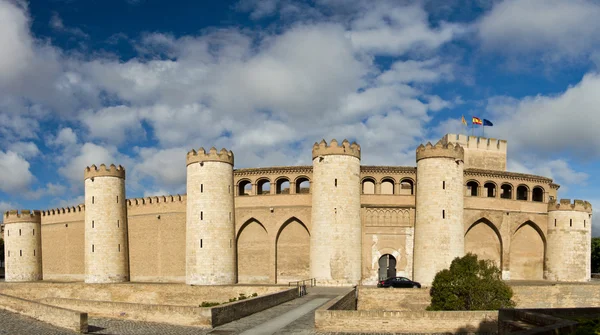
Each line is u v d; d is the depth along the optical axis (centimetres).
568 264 6116
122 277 6762
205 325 3281
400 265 5778
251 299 3712
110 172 6831
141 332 3262
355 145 5644
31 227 8238
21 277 8075
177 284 5838
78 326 3444
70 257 7806
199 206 5756
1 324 3838
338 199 5472
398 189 6000
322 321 3084
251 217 6047
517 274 6184
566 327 2223
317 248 5472
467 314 3120
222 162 5856
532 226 6325
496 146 7600
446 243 5359
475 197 6041
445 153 5481
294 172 6056
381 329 3098
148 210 6812
